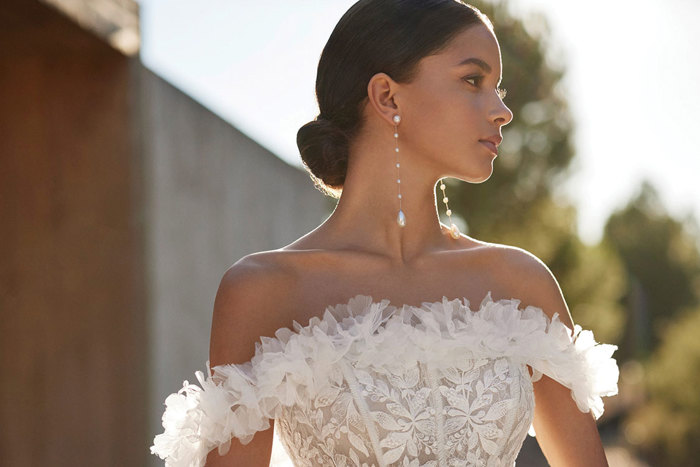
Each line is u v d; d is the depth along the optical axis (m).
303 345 1.74
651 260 33.03
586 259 16.97
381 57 1.84
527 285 1.95
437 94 1.81
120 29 5.93
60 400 6.14
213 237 7.16
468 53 1.82
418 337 1.75
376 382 1.74
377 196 1.90
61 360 6.14
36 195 6.24
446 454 1.74
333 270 1.85
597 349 1.93
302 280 1.83
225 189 7.43
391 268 1.88
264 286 1.79
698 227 33.91
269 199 8.36
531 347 1.83
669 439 15.39
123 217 6.16
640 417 16.30
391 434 1.72
